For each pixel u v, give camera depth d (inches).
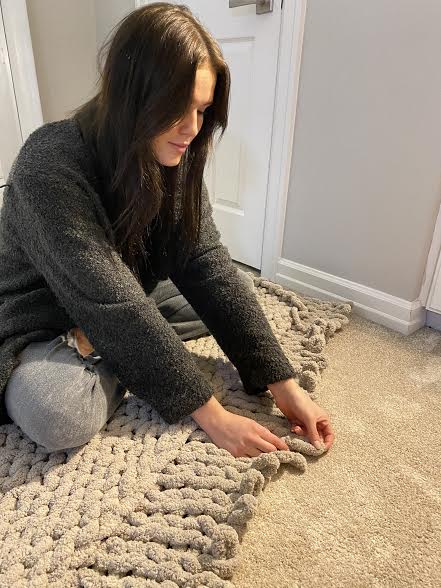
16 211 28.7
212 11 56.9
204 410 30.4
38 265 29.4
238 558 24.1
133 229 29.3
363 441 33.2
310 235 54.1
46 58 71.4
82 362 30.3
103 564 23.8
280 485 29.3
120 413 33.2
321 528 26.6
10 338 30.3
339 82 46.7
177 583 22.7
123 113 24.7
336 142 48.7
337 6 44.9
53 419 27.4
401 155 44.2
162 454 29.4
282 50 50.1
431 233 44.8
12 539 24.5
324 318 47.7
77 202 27.0
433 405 37.2
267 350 33.2
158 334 28.6
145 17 24.0
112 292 27.7
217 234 37.5
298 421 32.8
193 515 26.0
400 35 41.4
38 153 27.5
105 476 28.1
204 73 24.9
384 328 48.8
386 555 25.3
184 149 27.6
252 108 55.5
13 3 63.3
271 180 55.8
